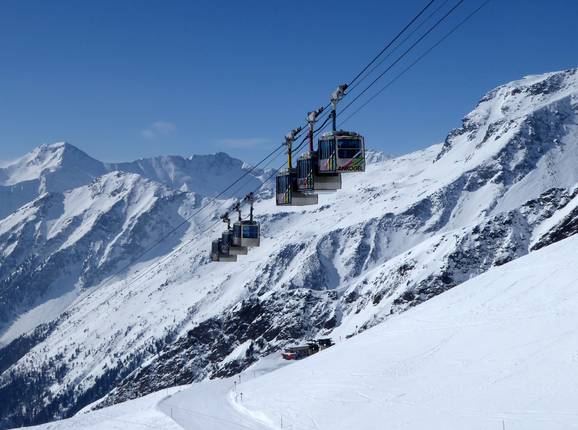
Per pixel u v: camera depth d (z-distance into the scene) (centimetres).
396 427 6544
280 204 4216
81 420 13338
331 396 8500
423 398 7281
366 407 7538
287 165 4184
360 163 3762
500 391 6750
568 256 12219
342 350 12000
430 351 9319
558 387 6400
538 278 11525
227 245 5778
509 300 10750
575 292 9875
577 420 5562
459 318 10900
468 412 6397
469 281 13738
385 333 11950
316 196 4112
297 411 8269
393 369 8962
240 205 5681
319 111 3794
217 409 10231
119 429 9800
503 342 8512
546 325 8638
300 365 12444
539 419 5766
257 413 8906
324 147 3803
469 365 8038
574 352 7212
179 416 10000
